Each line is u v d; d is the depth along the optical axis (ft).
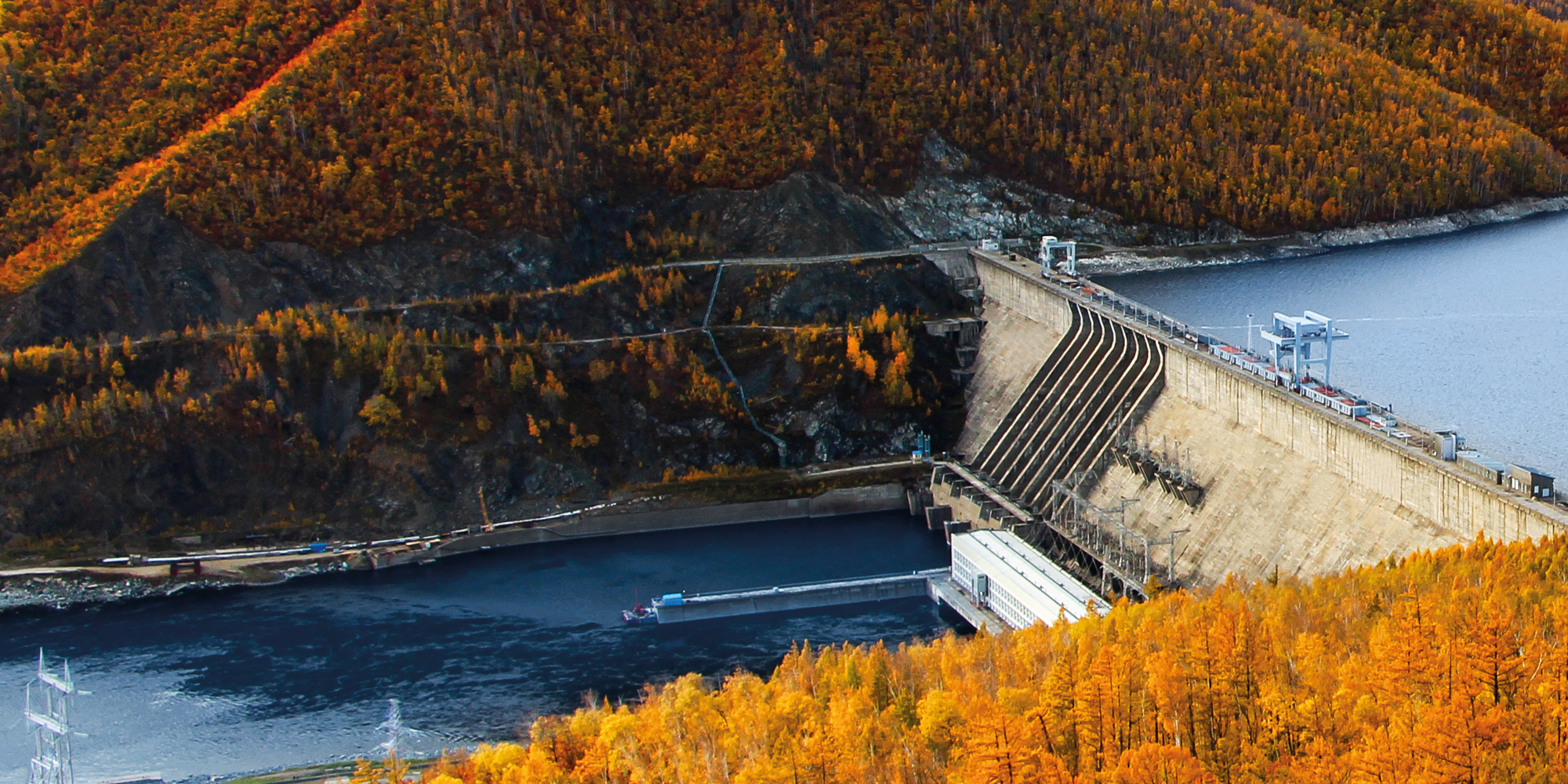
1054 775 557.33
